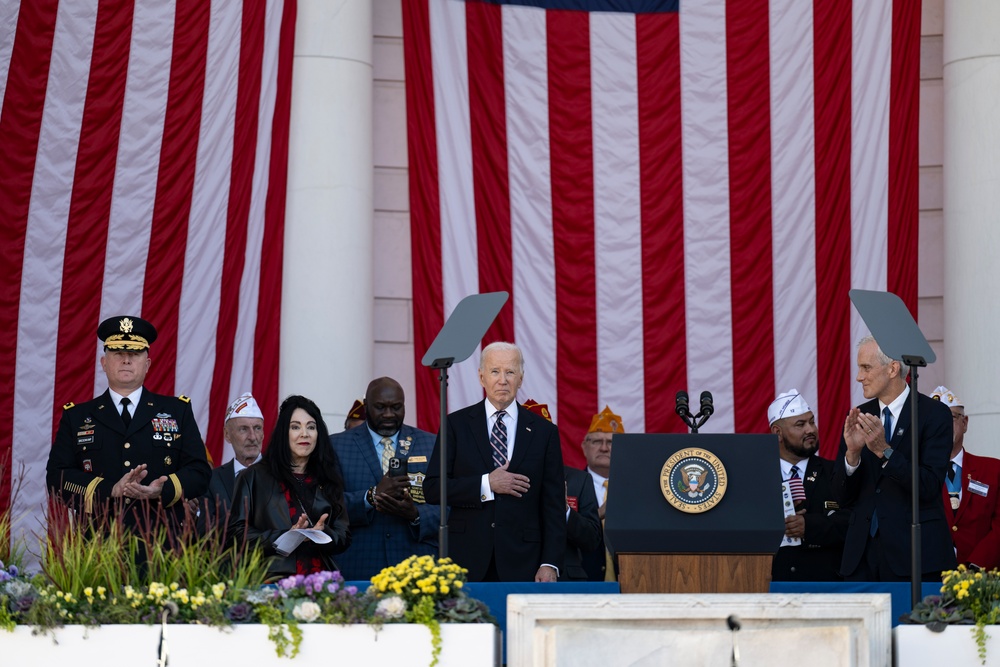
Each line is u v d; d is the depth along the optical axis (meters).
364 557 28.00
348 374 39.12
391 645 18.30
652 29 41.34
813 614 17.98
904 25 41.00
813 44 41.12
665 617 17.97
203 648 18.42
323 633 18.34
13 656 18.45
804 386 39.97
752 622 17.98
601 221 40.69
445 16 41.09
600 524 29.81
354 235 39.84
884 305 22.78
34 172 38.28
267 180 39.19
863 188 40.59
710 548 20.42
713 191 40.75
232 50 39.44
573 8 41.38
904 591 22.36
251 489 25.38
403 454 29.53
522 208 40.69
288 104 39.56
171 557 20.84
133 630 18.50
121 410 27.64
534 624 18.03
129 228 38.44
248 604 18.92
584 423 40.00
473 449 26.67
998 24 40.94
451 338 22.73
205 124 39.06
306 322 39.03
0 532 22.16
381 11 43.12
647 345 40.28
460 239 40.50
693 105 41.06
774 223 40.59
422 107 40.81
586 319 40.38
